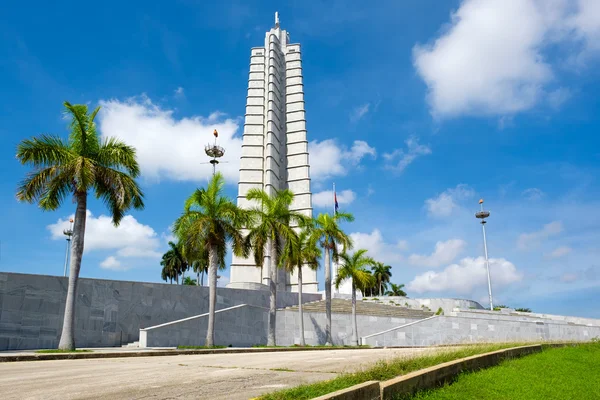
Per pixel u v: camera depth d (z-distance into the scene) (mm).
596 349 26922
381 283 109625
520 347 20672
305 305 54969
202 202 33031
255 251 37750
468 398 10992
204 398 9375
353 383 9898
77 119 26000
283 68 96625
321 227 45188
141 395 9688
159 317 39750
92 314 35969
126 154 26547
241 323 42562
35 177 24859
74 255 25469
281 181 88188
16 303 32344
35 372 14336
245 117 88312
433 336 49031
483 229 75750
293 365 16281
